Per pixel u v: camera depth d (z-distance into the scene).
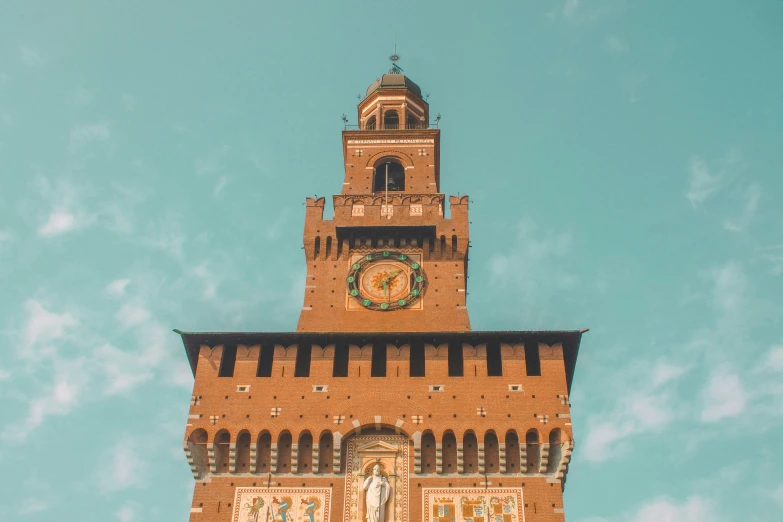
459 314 61.16
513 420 52.16
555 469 50.91
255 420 52.50
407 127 78.25
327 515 49.59
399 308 61.47
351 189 71.19
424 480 50.62
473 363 54.72
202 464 51.59
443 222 66.00
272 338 55.62
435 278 63.28
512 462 51.25
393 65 86.56
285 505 49.94
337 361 55.78
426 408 52.78
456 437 51.62
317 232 66.00
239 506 49.94
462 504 49.75
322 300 62.19
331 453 51.94
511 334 55.06
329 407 52.94
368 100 81.31
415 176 72.00
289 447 52.03
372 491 49.81
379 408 52.84
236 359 55.19
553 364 54.47
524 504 49.66
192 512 49.75
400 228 64.94
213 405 53.12
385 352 55.97
